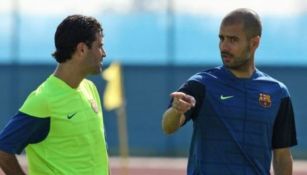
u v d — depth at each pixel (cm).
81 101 1809
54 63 7469
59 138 1789
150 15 7494
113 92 5300
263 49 7375
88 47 1794
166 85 7456
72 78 1802
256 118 1850
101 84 7375
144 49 7488
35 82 7475
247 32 1836
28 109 1772
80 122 1797
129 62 7481
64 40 1784
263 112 1856
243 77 1867
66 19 1797
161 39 7469
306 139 7319
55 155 1791
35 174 1809
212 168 1838
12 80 7469
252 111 1850
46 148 1794
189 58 7444
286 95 1897
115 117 7444
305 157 7325
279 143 1916
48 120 1778
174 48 7462
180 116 1759
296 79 7331
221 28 1852
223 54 1850
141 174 6206
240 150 1838
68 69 1798
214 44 7425
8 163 1784
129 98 7475
